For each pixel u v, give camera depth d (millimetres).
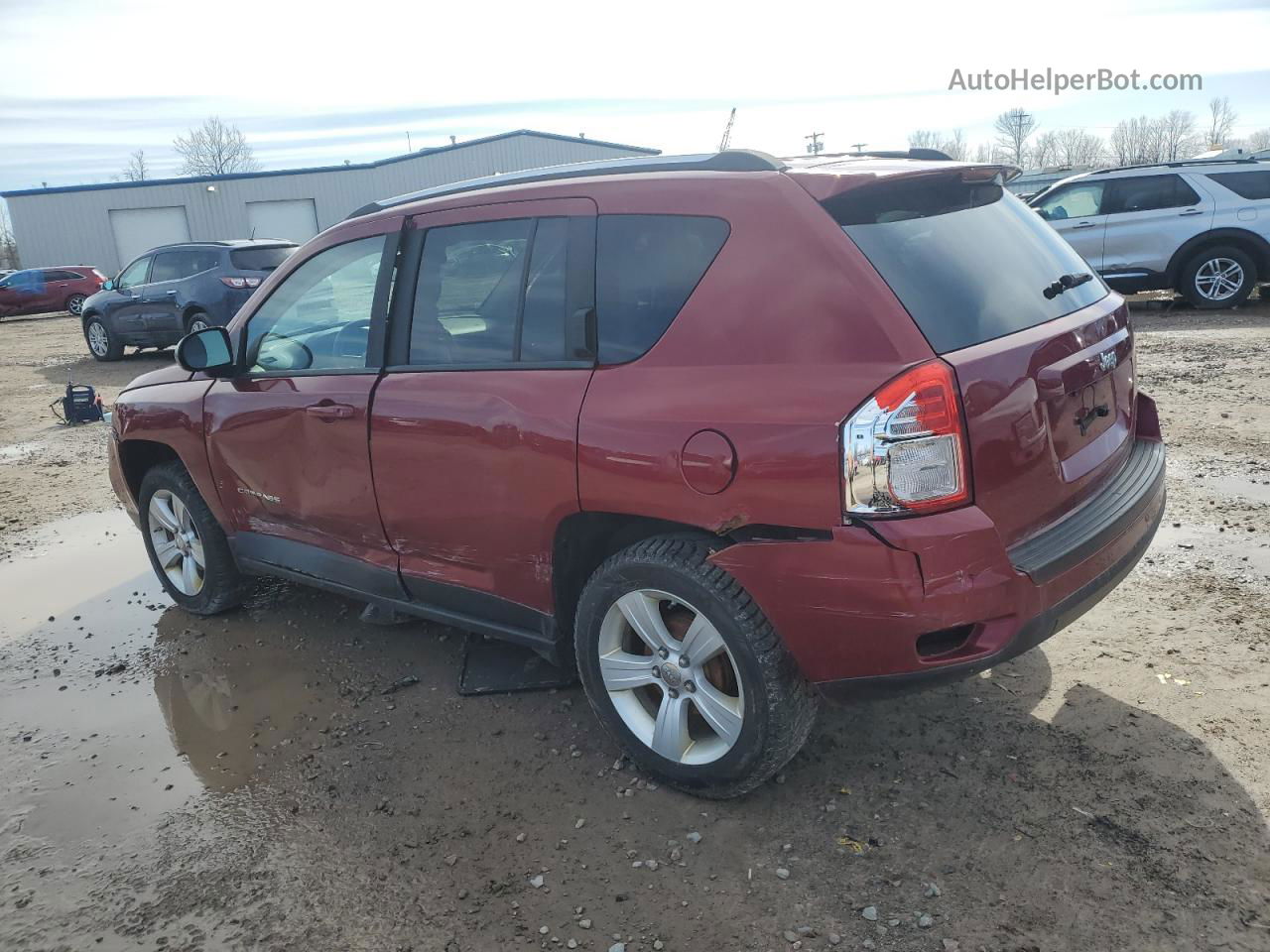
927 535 2320
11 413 10930
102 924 2570
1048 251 3072
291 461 3803
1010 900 2404
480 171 39562
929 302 2473
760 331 2549
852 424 2334
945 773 2939
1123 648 3611
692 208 2752
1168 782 2797
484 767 3182
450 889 2611
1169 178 11930
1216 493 5215
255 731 3525
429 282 3367
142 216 37812
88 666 4188
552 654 3252
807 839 2697
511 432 2988
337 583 3871
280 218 38656
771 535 2512
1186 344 9766
